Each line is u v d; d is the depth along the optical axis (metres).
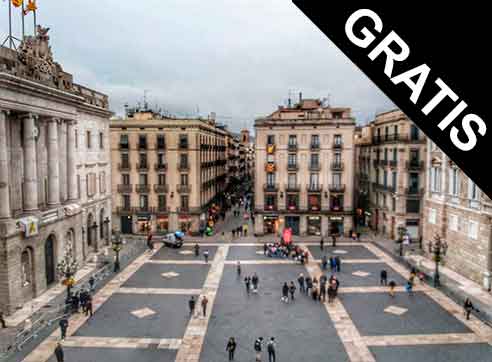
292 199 55.56
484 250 32.19
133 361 20.42
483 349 21.59
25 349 21.67
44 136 33.88
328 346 22.02
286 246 44.97
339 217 54.81
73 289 32.16
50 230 32.72
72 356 20.89
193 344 22.36
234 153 106.31
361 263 40.16
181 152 55.97
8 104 27.14
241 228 59.62
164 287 32.44
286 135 54.94
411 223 50.50
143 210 57.00
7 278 26.95
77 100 37.19
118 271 37.19
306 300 29.39
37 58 30.70
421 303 28.62
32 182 30.45
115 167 56.72
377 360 20.44
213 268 38.31
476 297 29.98
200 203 57.28
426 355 20.94
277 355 20.98
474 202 33.66
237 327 24.62
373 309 27.50
